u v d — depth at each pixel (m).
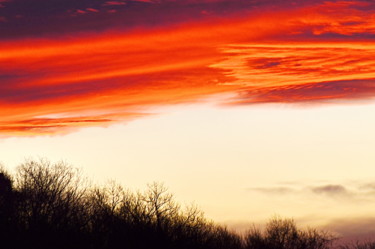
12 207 53.09
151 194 58.41
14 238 51.66
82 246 54.09
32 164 56.59
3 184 54.44
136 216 56.88
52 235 53.00
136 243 55.72
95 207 56.94
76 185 57.78
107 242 55.25
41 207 53.97
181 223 58.47
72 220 54.81
